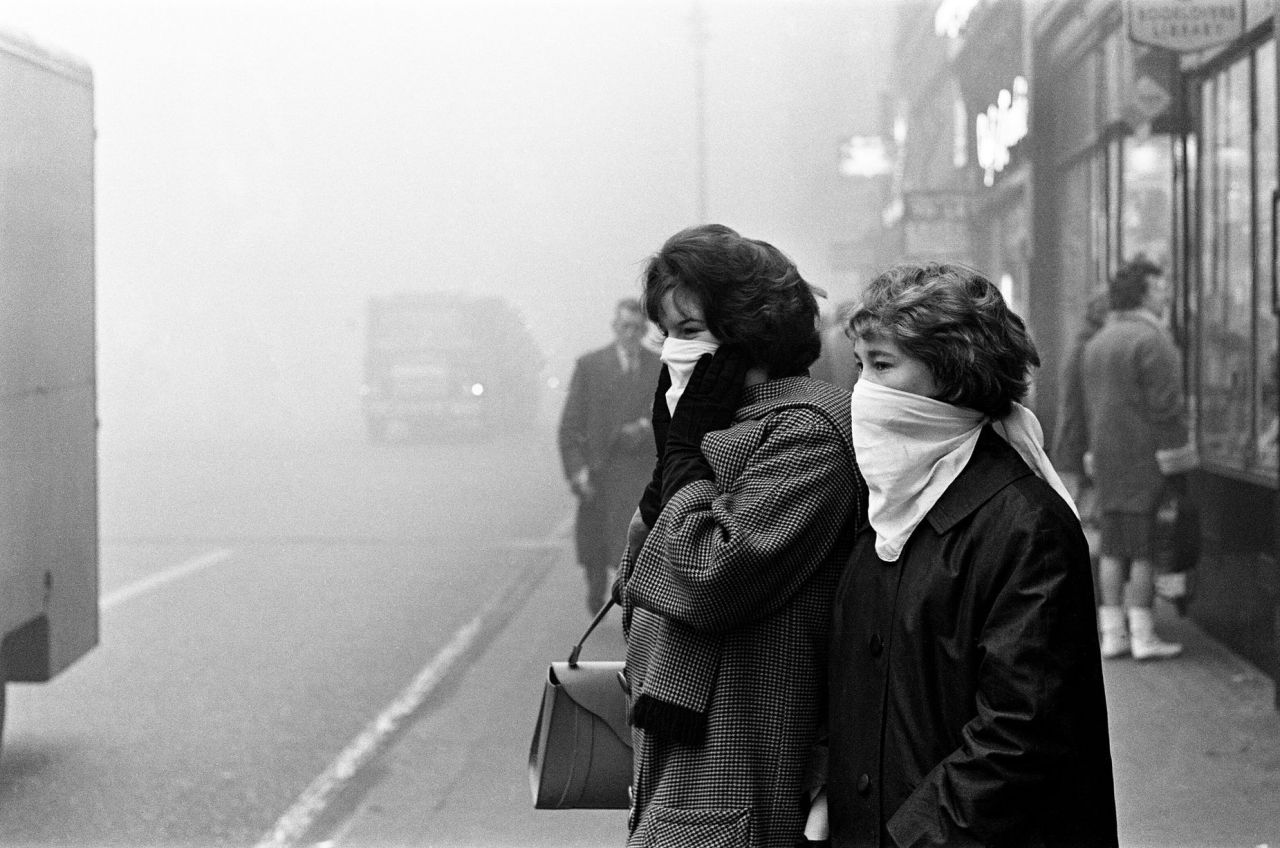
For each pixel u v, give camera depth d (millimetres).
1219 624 8828
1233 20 8328
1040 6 13727
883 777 2492
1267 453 8141
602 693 3031
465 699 8094
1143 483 8336
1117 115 11656
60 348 6879
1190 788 6012
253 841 5715
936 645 2455
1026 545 2395
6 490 6242
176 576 12883
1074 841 2385
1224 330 9086
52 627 6758
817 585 2707
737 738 2666
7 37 6363
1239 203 8836
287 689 8375
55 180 6840
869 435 2549
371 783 6508
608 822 5965
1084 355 8609
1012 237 15953
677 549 2635
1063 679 2342
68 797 6309
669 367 2895
